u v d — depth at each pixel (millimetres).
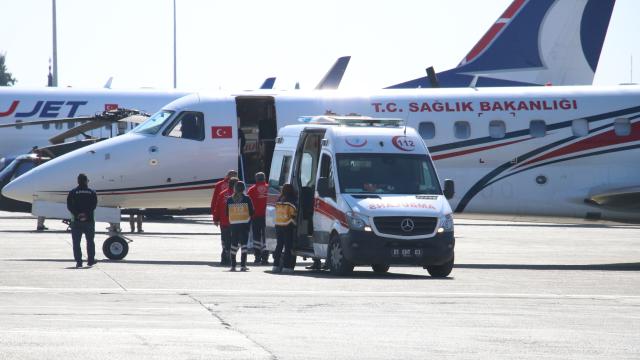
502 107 96625
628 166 96250
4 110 143750
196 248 97000
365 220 69500
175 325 44906
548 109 96312
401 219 69812
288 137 81625
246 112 97750
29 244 98312
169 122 93375
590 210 96250
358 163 74625
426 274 75875
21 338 40438
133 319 46594
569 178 95875
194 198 94188
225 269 75875
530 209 96375
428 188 74750
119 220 83562
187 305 52406
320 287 62625
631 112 96375
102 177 91000
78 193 74812
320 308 51938
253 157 97250
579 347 40500
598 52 156625
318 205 75125
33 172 90438
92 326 44062
